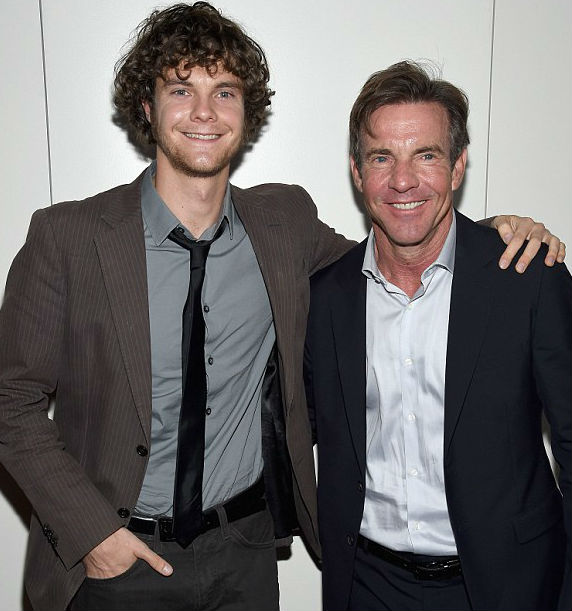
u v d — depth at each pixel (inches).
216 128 61.8
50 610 64.4
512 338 59.2
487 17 81.7
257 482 69.2
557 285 59.5
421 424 61.6
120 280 60.1
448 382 59.5
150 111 66.7
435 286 62.2
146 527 64.8
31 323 60.9
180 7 65.6
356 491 63.4
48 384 63.4
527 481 60.2
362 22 80.4
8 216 79.3
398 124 58.3
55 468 61.2
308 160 82.1
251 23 79.2
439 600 62.1
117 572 62.9
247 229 65.4
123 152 79.6
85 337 61.4
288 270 65.4
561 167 85.2
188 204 63.5
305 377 70.1
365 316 63.6
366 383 63.4
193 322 62.7
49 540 62.5
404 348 61.9
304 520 72.1
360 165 61.7
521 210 85.6
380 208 60.2
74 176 79.4
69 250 60.6
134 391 60.3
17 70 77.3
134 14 77.4
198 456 63.7
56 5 76.8
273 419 70.3
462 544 59.7
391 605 63.3
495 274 60.5
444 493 61.3
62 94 78.1
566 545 61.1
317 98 81.0
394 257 62.1
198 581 66.0
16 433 61.5
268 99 70.9
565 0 82.4
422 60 81.6
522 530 59.4
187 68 60.7
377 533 63.8
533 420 61.1
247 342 65.9
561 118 84.3
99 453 62.6
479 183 84.7
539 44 82.7
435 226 59.9
